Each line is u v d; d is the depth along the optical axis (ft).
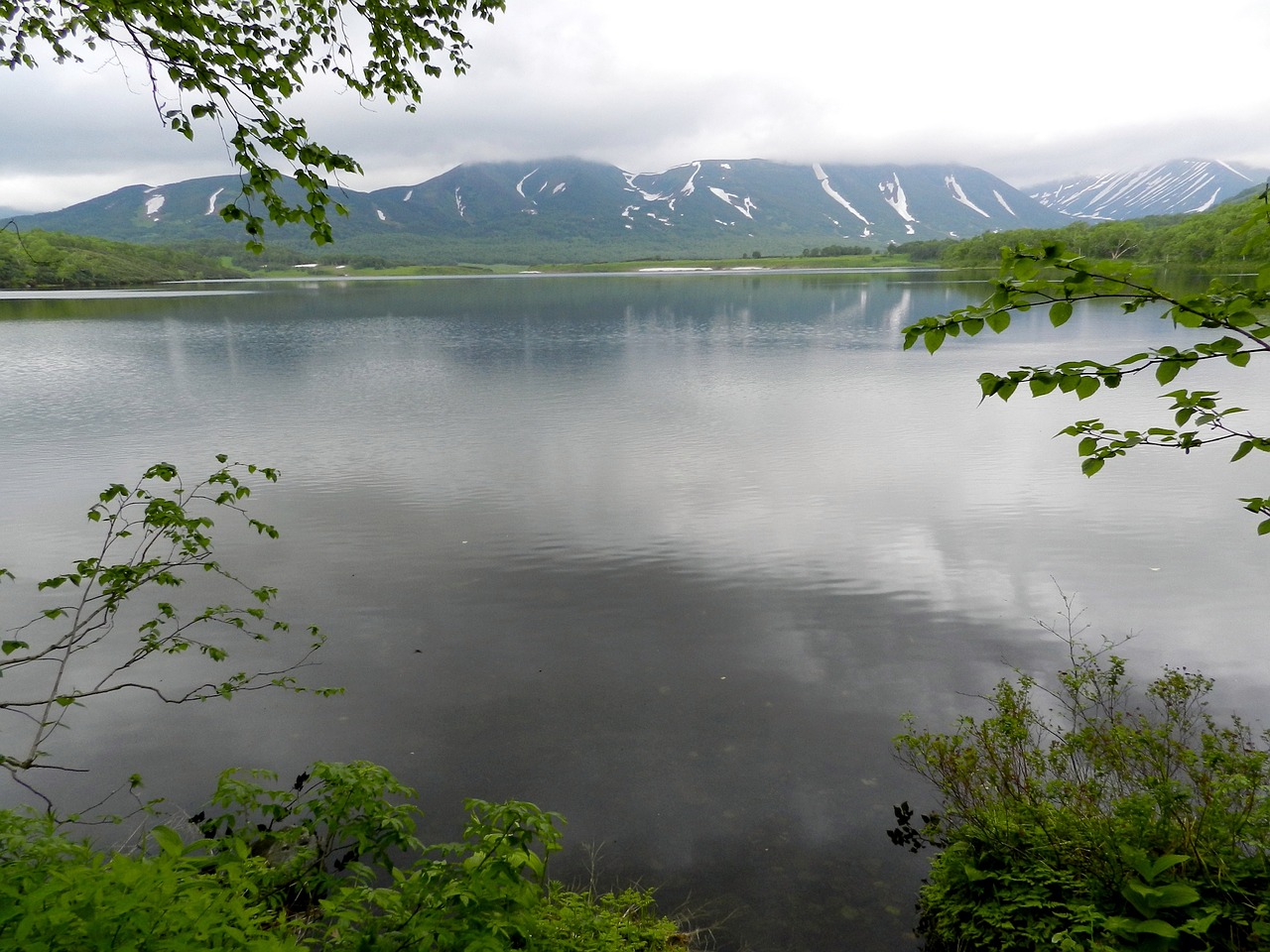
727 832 20.45
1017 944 14.51
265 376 111.65
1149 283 8.71
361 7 17.75
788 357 129.08
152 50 14.65
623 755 23.91
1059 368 10.36
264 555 41.22
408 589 36.68
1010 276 9.16
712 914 17.74
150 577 17.67
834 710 26.22
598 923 15.84
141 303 311.88
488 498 51.37
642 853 19.72
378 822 15.03
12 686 28.07
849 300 284.82
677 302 293.02
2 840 10.78
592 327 192.65
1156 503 48.08
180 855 8.73
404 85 19.33
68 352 144.77
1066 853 15.56
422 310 262.88
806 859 19.43
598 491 52.75
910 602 34.73
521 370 116.16
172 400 91.56
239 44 15.38
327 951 10.78
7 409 86.22
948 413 80.02
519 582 37.42
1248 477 53.01
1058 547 41.06
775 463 59.98
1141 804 15.33
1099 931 13.65
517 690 27.71
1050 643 30.73
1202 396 10.51
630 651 30.60
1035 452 62.03
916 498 50.37
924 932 16.99
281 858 17.08
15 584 37.19
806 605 34.65
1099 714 25.04
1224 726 24.11
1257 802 15.26
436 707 26.63
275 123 15.01
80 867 8.31
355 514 48.11
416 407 85.97
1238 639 30.50
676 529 44.86
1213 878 13.56
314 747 24.35
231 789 15.88
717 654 30.22
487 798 21.84
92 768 23.26
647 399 90.12
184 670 29.19
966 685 27.73
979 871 16.20
